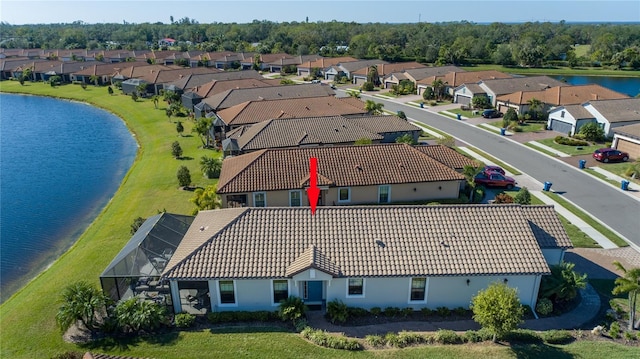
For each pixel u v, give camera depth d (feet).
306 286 86.89
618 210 133.59
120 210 142.31
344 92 338.75
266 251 84.79
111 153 215.31
